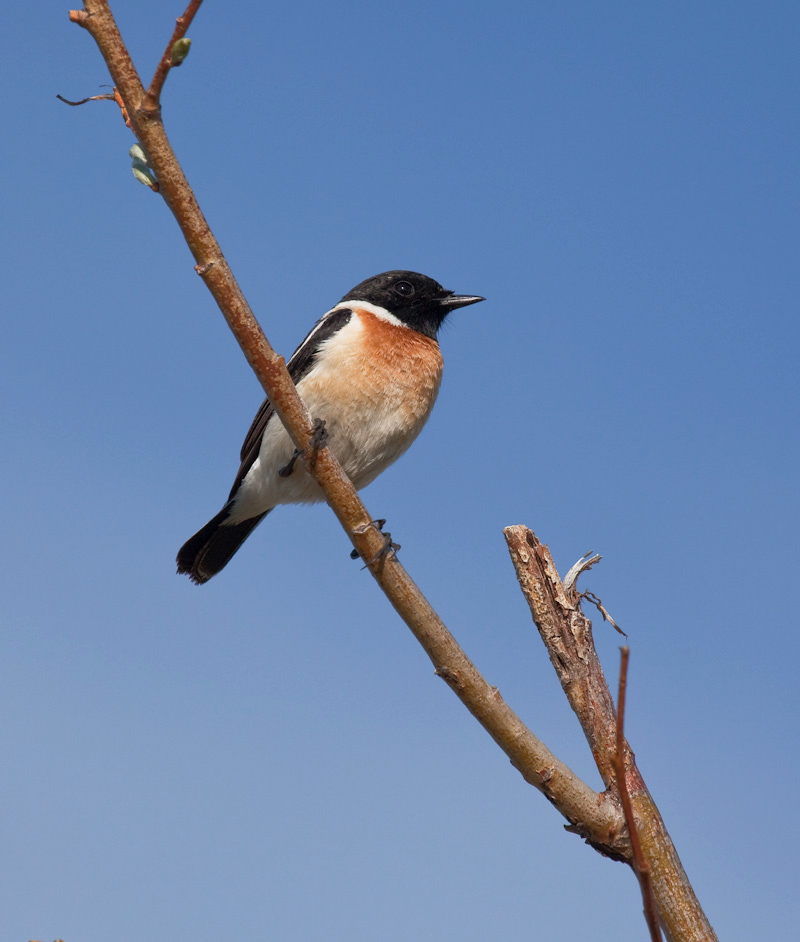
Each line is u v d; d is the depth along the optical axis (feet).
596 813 21.48
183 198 22.20
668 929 20.66
